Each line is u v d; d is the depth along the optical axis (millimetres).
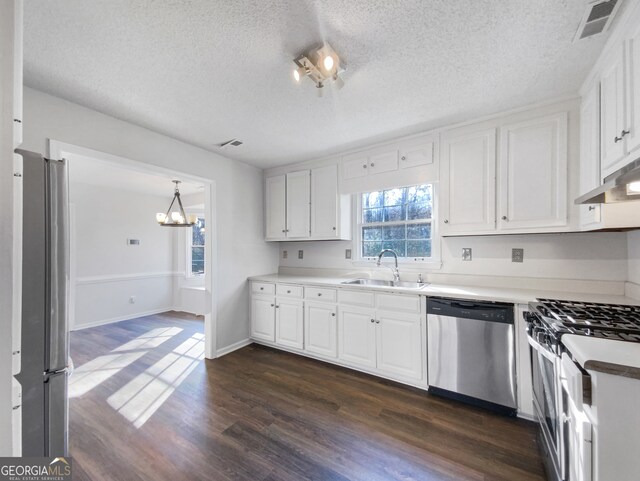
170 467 1570
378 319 2564
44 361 1157
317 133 2660
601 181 1644
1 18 542
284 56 1607
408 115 2311
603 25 1378
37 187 1153
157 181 4254
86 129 2145
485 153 2320
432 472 1526
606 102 1569
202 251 5723
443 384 2240
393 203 3221
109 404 2189
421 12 1310
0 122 532
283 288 3236
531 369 1744
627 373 859
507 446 1713
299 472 1533
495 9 1293
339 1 1247
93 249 4496
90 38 1453
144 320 4754
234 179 3404
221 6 1271
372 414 2043
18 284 738
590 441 921
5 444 541
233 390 2393
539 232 2100
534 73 1767
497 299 2014
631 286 1908
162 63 1661
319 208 3332
